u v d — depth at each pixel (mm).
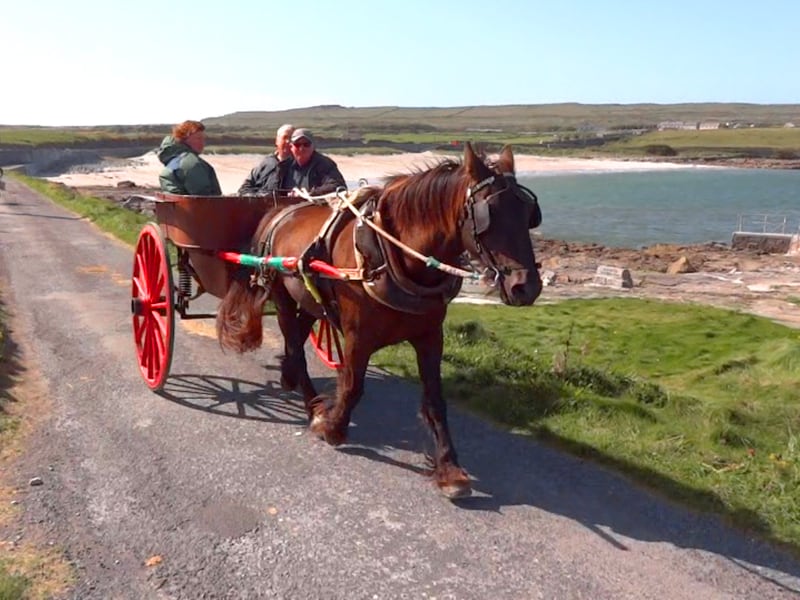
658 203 64125
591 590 4117
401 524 4785
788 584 4184
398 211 4867
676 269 27297
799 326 15984
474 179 4453
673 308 16203
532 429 6176
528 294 4293
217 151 103500
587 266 28062
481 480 5371
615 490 5215
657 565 4348
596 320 14570
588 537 4641
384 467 5582
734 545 4551
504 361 7844
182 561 4367
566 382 7551
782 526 4688
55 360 8078
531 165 120812
